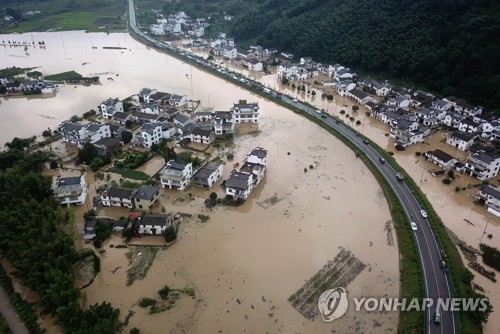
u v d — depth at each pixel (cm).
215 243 9556
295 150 13938
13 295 8000
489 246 9494
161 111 17100
